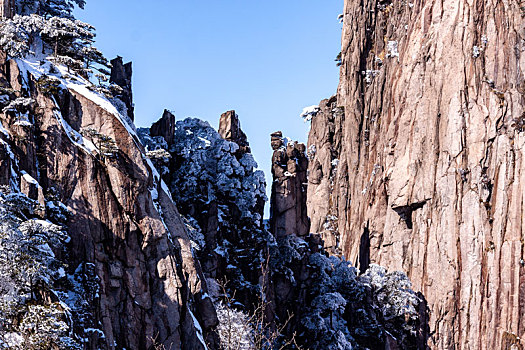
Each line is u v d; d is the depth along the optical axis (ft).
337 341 299.99
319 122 563.48
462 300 388.98
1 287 148.25
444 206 410.93
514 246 383.04
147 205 214.07
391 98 486.38
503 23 435.53
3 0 236.84
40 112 208.13
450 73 439.63
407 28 496.64
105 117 221.05
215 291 275.59
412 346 361.51
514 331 371.97
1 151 181.06
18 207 161.38
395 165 448.24
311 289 328.70
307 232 357.20
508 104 413.18
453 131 422.41
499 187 399.03
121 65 348.59
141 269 204.85
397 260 423.23
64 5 279.69
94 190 204.74
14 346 141.90
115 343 190.70
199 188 313.53
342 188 515.91
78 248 193.67
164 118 333.62
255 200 319.68
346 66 544.62
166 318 203.92
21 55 218.38
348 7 556.51
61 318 153.58
